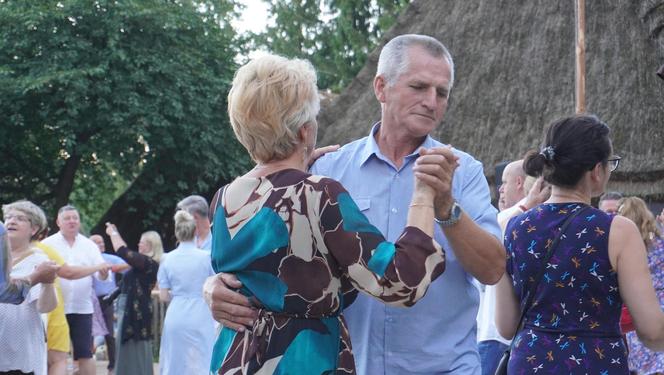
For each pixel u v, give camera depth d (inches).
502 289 137.8
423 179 103.9
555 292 129.5
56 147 933.2
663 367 211.8
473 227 111.4
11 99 836.0
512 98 582.9
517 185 221.8
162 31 873.5
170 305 307.4
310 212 98.9
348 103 654.5
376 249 96.6
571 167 132.1
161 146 872.3
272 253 99.3
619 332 129.9
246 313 100.3
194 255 307.0
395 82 125.3
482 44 615.5
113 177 1015.0
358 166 130.8
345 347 101.3
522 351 131.0
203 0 967.0
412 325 123.8
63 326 296.5
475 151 574.6
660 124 514.0
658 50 532.7
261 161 105.5
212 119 903.7
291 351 98.0
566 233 130.1
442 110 126.7
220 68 922.1
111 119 831.1
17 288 219.5
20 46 826.8
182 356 302.2
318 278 98.7
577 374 126.6
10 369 228.4
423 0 667.4
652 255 211.8
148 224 912.9
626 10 563.5
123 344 360.8
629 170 492.7
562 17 594.6
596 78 553.0
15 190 955.3
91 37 856.9
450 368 123.5
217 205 106.3
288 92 102.3
